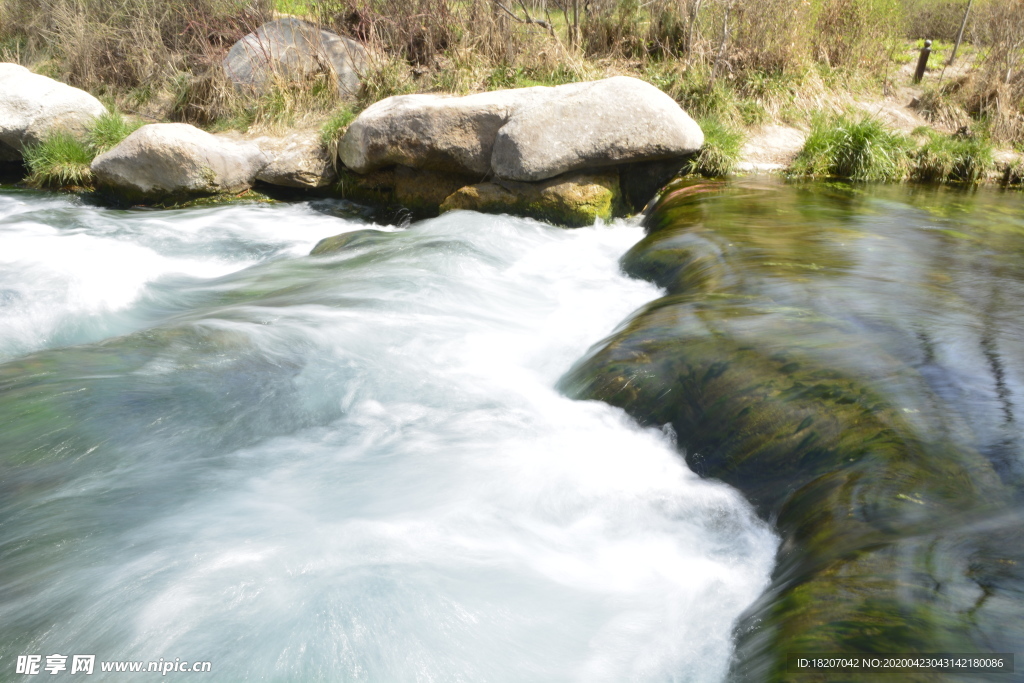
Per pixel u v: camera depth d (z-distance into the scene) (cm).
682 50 1080
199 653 233
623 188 820
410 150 832
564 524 302
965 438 286
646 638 240
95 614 250
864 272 495
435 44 1100
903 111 1083
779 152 930
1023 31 1065
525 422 381
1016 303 436
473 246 671
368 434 375
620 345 407
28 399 382
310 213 895
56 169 968
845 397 319
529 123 764
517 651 237
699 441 336
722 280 486
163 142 880
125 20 1288
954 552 224
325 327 494
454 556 279
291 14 1319
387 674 228
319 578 265
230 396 404
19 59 1373
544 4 1140
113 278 619
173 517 304
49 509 308
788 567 252
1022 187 894
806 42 1057
